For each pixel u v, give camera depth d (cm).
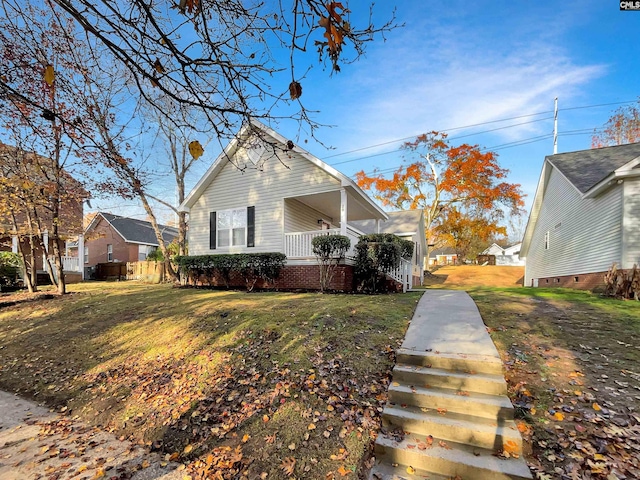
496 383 373
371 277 1041
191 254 1399
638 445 287
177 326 704
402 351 459
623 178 932
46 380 590
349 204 1355
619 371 400
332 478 300
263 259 1151
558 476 268
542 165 1589
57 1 204
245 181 1290
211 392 457
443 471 297
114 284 1722
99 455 374
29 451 387
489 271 2641
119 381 545
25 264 1299
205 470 331
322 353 503
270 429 370
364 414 371
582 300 780
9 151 614
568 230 1368
